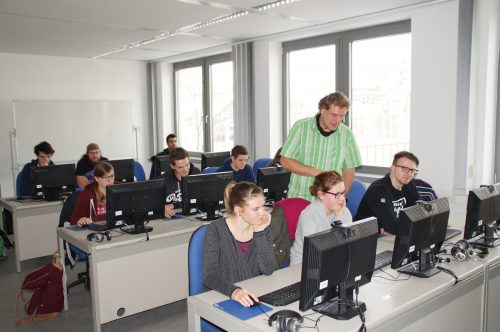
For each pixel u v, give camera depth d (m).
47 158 5.16
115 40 6.04
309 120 3.02
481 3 3.94
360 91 5.29
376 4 4.21
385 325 1.74
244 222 2.19
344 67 5.36
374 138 5.20
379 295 1.92
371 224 1.82
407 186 3.01
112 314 2.97
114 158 7.98
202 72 7.56
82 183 5.19
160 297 3.20
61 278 3.44
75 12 4.44
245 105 6.25
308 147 3.02
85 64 7.80
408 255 2.08
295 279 2.14
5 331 3.20
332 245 1.64
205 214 3.53
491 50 3.99
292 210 2.70
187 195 3.37
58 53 7.21
